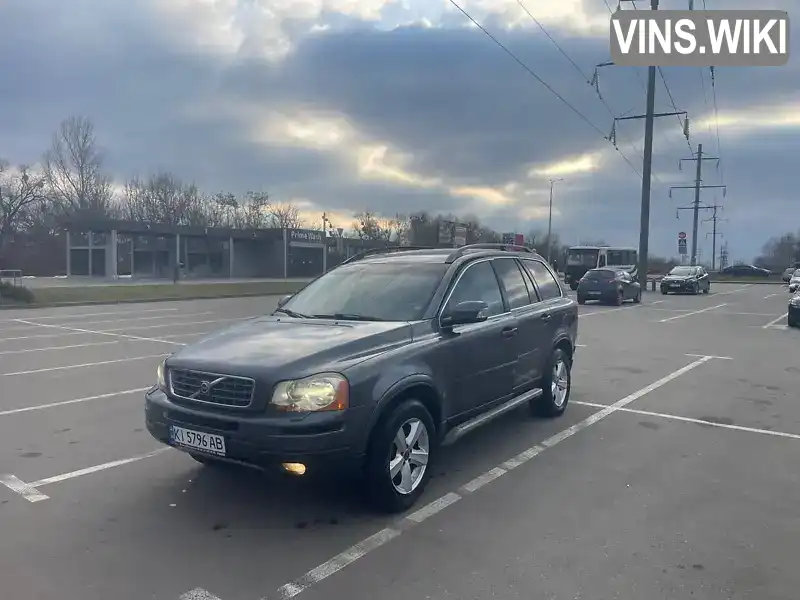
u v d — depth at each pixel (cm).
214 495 466
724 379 939
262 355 416
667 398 806
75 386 859
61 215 5909
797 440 619
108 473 512
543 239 6247
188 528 411
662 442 610
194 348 454
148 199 7162
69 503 451
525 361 618
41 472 514
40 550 379
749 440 618
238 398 402
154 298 2842
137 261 5100
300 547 385
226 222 7819
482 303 489
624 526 417
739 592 335
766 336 1497
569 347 723
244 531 407
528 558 372
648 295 3478
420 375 450
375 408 412
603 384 898
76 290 3150
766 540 396
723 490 482
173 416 424
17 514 432
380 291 536
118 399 780
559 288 731
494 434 635
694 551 381
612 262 3947
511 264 648
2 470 518
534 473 520
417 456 455
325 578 349
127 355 1141
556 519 428
